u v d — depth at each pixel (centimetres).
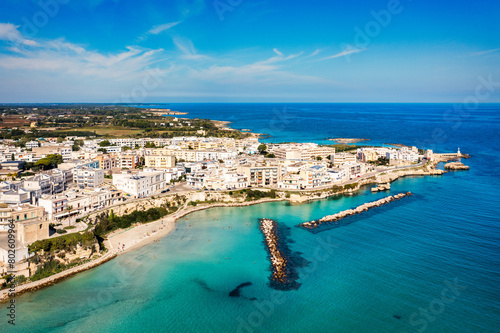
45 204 17038
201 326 10681
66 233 15062
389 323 10781
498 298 11925
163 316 11138
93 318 10962
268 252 15562
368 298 12038
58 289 12475
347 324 10775
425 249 15588
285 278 13288
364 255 15125
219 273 13725
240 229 18388
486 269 13775
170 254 15350
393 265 14212
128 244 16350
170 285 12875
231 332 10444
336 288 12631
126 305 11644
